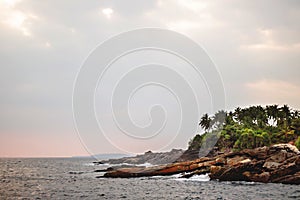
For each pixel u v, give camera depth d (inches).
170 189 1930.4
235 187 1941.4
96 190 1953.7
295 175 2041.1
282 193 1690.5
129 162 3314.5
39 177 3051.2
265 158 2242.9
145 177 2561.5
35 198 1658.5
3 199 1637.6
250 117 3878.0
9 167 5270.7
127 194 1771.7
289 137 3186.5
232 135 3486.7
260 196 1611.7
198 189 1899.6
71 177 2967.5
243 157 2327.8
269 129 3612.2
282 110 3705.7
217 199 1565.0
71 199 1621.6
